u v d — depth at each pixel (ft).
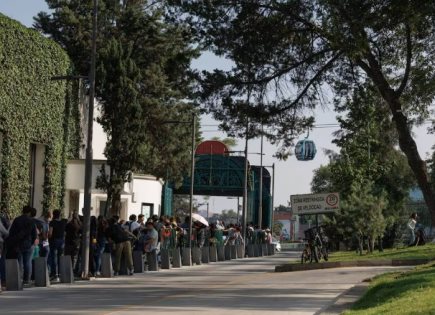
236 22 79.56
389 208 163.94
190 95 84.23
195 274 89.20
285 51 82.17
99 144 148.15
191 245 120.98
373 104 88.53
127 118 119.96
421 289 48.37
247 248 154.40
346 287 67.56
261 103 84.12
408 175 185.47
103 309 48.44
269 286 69.10
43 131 115.34
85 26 140.46
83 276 77.46
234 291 63.41
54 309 48.49
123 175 119.85
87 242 78.23
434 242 150.92
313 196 108.88
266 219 217.77
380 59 78.95
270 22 79.66
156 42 139.23
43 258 67.56
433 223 76.79
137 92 122.42
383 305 42.83
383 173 171.01
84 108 136.56
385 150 155.12
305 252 104.22
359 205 130.11
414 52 80.43
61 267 72.23
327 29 69.92
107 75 119.85
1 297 57.26
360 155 149.28
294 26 79.51
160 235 102.27
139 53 138.62
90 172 80.48
